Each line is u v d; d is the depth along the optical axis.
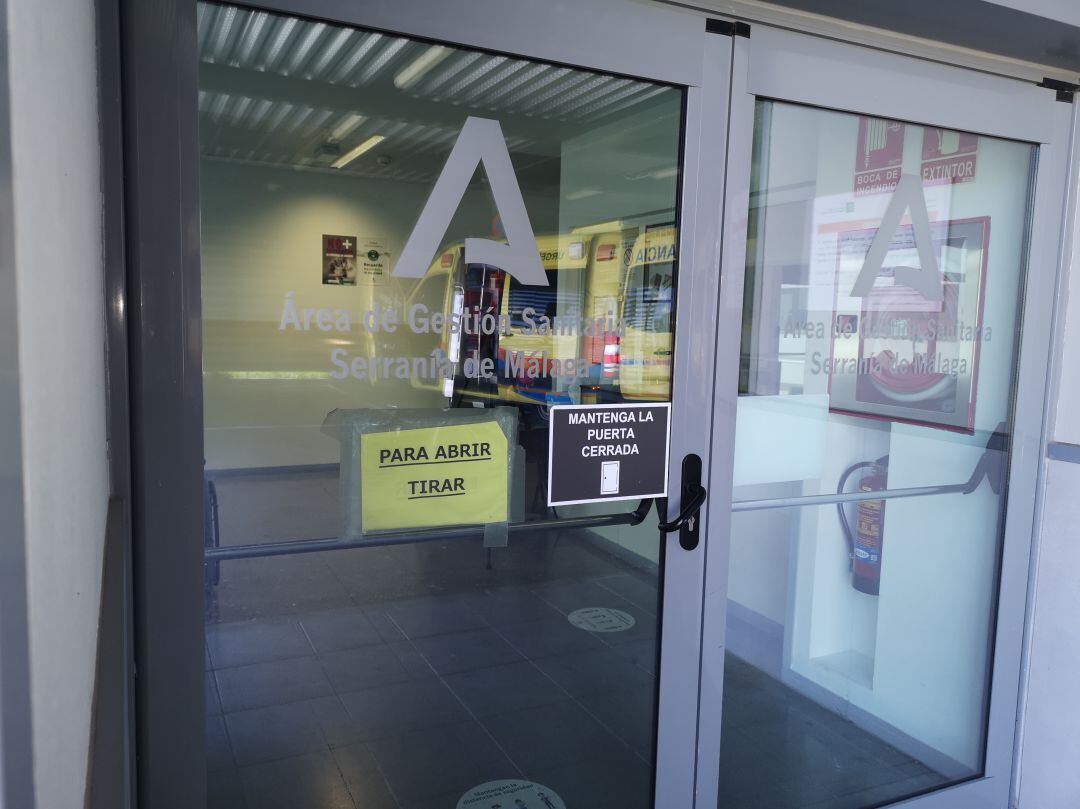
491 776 2.16
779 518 2.37
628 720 2.15
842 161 2.18
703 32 1.91
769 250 2.12
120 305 1.38
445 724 2.32
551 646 2.20
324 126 1.57
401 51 1.63
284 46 1.53
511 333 1.83
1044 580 2.56
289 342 1.59
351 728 2.29
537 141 1.80
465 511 1.83
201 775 1.53
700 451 2.06
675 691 2.10
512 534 1.90
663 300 1.98
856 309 2.28
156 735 1.49
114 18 1.33
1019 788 2.65
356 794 2.09
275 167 1.53
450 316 1.75
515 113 1.77
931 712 2.63
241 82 1.50
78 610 0.53
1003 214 2.45
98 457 1.01
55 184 0.49
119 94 1.34
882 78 2.16
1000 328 2.52
